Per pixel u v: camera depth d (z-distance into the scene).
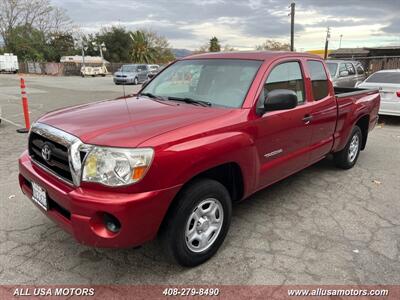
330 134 4.70
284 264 3.06
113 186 2.42
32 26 57.88
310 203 4.31
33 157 3.12
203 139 2.75
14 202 4.15
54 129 2.80
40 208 2.94
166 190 2.54
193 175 2.70
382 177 5.31
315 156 4.45
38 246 3.27
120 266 3.00
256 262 3.09
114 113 3.09
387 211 4.14
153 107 3.30
